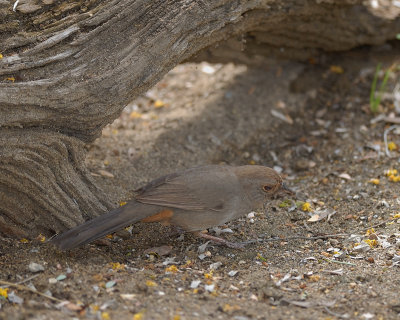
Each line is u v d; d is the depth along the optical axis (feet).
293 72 52.42
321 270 30.91
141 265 31.14
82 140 33.14
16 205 31.68
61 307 25.61
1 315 24.44
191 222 32.01
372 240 33.94
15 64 30.91
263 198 33.30
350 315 26.11
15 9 32.12
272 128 48.24
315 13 44.50
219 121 48.24
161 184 31.89
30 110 30.14
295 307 26.91
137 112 50.29
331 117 49.57
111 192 38.11
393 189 40.32
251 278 29.91
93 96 31.71
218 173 32.71
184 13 33.88
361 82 52.44
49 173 31.71
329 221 37.17
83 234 29.27
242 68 53.83
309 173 44.06
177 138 46.21
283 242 34.78
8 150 29.81
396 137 46.70
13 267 28.91
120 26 33.01
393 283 29.01
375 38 50.96
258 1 37.09
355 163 44.34
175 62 35.42
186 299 27.07
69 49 32.09
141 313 25.32
